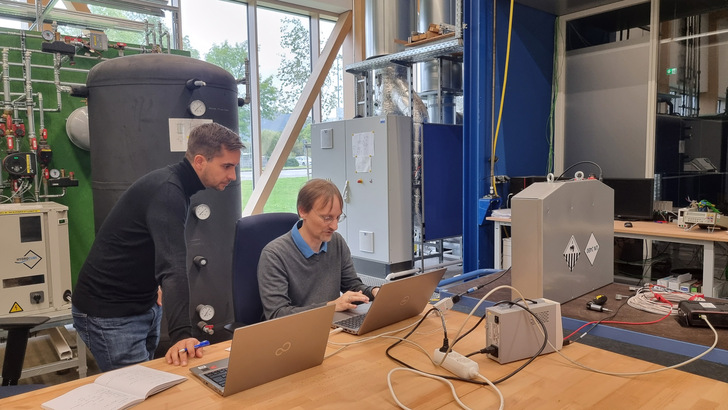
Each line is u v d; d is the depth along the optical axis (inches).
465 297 69.0
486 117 144.4
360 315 62.1
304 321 43.6
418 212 183.0
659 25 148.2
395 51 191.3
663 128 151.3
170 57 94.9
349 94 243.1
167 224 61.4
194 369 46.5
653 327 54.6
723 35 141.6
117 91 92.4
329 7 232.2
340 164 191.5
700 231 115.8
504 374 44.6
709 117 146.3
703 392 40.6
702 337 51.3
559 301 62.6
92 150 97.7
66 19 147.0
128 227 63.8
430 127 183.6
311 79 229.5
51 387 43.7
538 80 159.6
